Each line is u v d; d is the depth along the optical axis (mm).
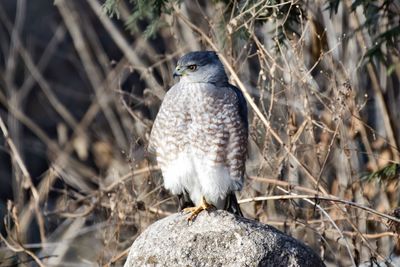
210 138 10672
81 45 18750
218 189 10773
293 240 9398
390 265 12062
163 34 15586
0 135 19344
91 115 18219
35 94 21656
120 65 17766
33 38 22578
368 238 12555
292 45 12117
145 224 13070
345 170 13133
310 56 13438
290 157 12484
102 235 14242
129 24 13156
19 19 19625
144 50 17172
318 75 13992
